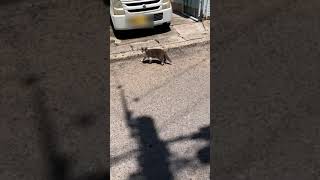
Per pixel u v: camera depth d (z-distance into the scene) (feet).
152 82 7.58
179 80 7.66
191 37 9.82
